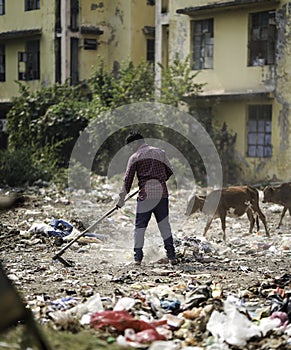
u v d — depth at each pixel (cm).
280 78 2784
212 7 2919
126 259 1323
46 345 686
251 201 1588
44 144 3094
